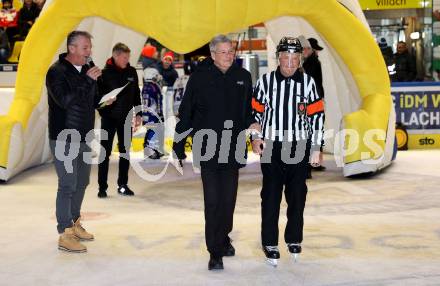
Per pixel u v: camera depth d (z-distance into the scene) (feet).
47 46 33.35
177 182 34.71
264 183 17.62
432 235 20.89
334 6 31.86
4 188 32.48
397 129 46.93
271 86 17.24
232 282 16.07
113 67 27.48
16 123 33.55
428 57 55.88
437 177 33.83
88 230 22.36
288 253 18.79
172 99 47.29
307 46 33.83
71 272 17.21
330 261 17.85
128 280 16.38
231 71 16.97
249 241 20.35
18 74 34.37
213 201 16.99
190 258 18.44
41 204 27.89
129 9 29.01
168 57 47.11
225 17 28.17
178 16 27.61
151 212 25.85
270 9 29.78
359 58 33.63
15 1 58.34
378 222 23.08
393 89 47.55
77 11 31.89
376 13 55.57
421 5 55.31
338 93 37.99
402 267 17.15
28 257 18.86
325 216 24.35
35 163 39.68
